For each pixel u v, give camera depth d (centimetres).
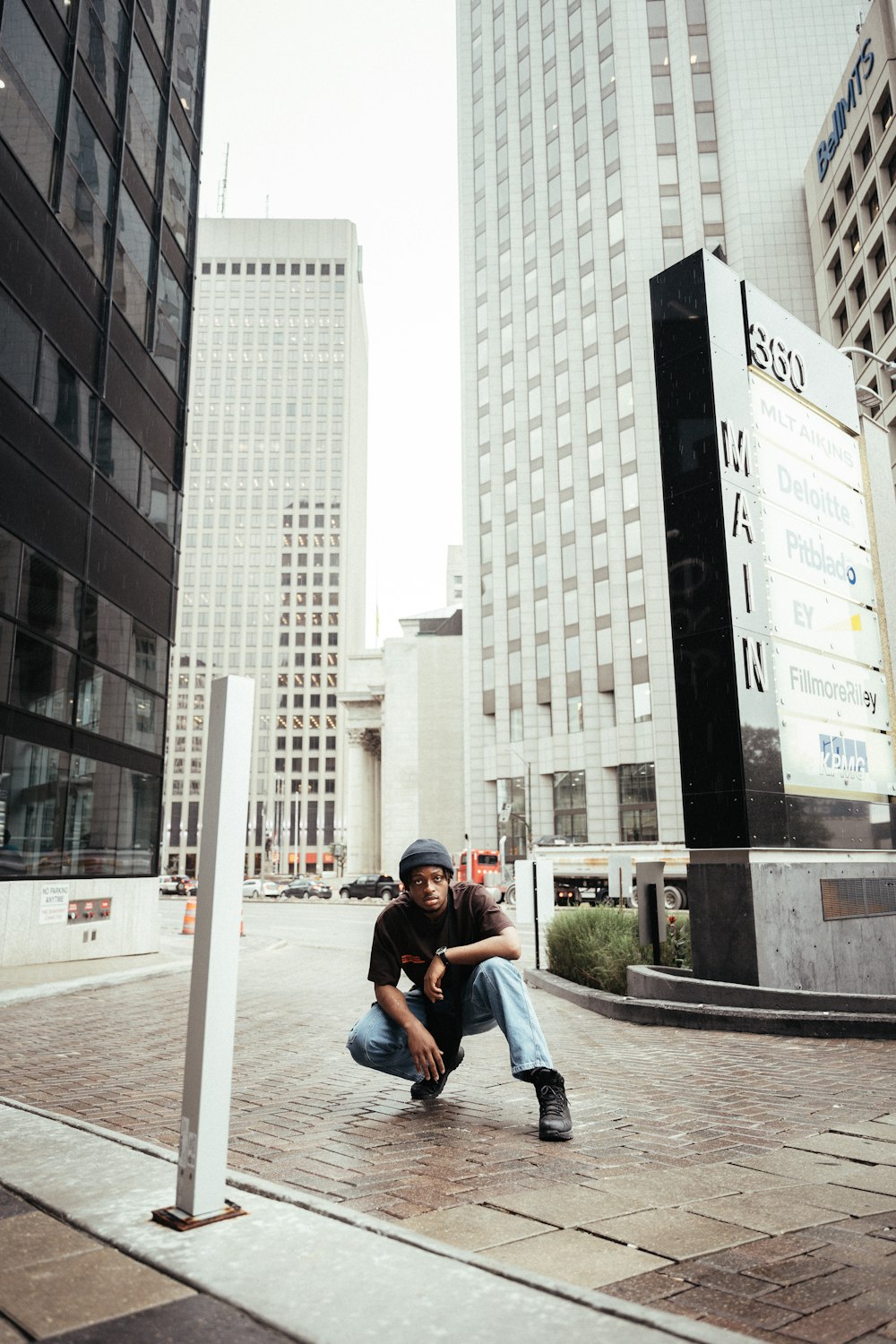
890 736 962
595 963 1007
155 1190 261
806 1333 182
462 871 4206
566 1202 271
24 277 1278
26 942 1270
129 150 1667
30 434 1289
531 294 6303
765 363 888
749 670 774
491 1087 472
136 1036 701
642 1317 176
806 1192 281
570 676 5597
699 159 5556
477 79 7100
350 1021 774
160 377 1808
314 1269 202
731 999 706
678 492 830
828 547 932
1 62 1226
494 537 6262
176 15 1927
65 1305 185
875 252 4091
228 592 13012
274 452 13488
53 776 1341
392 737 7375
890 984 835
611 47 5994
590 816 5272
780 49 5506
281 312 13988
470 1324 174
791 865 765
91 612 1477
